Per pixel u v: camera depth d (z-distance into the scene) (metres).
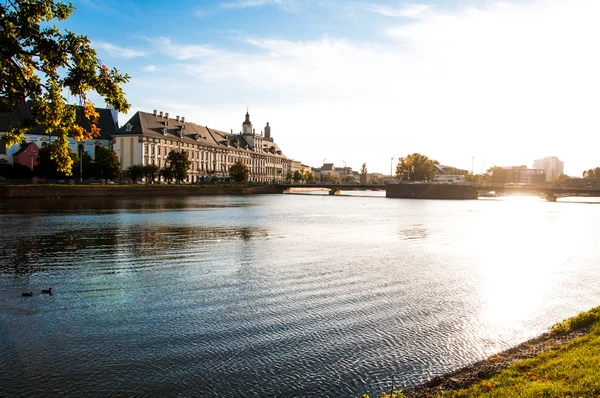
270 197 154.25
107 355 17.39
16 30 15.17
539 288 28.45
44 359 16.95
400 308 23.81
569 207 116.44
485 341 19.19
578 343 15.48
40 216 66.25
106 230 52.38
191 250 40.38
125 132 167.00
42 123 16.81
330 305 24.14
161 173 159.00
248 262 35.28
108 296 25.30
